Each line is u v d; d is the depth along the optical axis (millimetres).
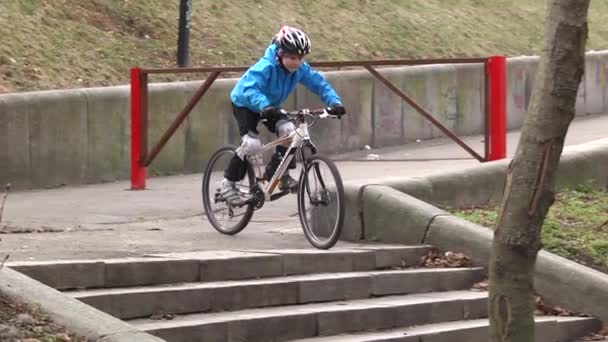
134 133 15352
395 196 11328
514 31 27203
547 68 6445
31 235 10961
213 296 9008
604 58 25031
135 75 15234
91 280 8766
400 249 10789
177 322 8523
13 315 7293
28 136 15250
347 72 19344
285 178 11000
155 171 16828
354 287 9875
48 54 17375
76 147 15844
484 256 10773
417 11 25344
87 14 19094
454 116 21359
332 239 10469
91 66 17734
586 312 10422
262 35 21125
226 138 17812
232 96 10992
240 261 9562
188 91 17203
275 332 8844
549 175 6457
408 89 20391
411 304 9680
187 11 18578
